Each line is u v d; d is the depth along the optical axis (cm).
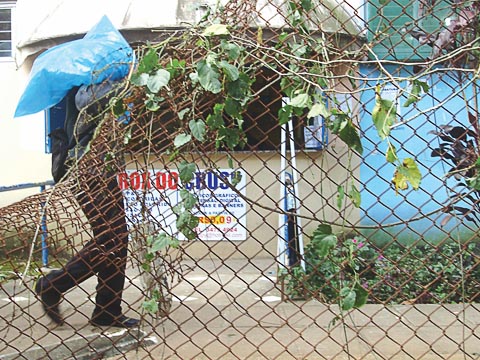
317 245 302
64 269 362
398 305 459
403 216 625
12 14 834
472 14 320
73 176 336
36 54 786
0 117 824
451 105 409
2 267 331
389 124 274
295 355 394
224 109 292
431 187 581
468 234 470
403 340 421
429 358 387
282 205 522
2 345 392
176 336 434
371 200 635
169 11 687
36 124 806
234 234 727
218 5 317
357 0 535
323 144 334
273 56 305
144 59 292
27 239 331
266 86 302
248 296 561
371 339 424
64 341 367
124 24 688
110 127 324
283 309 504
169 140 310
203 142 302
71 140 434
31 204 341
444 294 435
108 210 329
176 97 303
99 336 364
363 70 349
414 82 289
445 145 376
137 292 515
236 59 297
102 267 371
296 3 308
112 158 320
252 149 328
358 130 349
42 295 381
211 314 498
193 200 299
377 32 331
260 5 385
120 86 324
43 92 420
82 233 342
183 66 298
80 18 730
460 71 306
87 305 507
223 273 657
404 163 275
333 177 635
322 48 304
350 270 321
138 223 319
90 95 383
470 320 458
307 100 287
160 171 342
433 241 535
